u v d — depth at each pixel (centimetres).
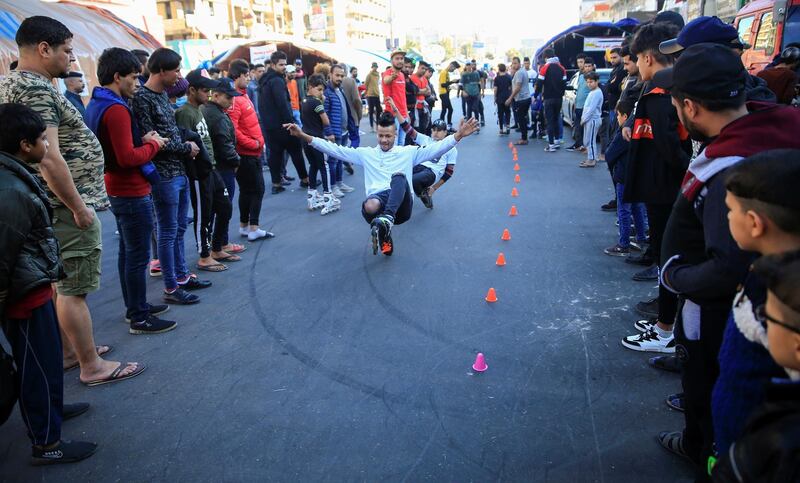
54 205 355
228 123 612
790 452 120
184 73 2641
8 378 269
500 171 1095
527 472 283
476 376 374
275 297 520
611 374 371
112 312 502
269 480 283
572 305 480
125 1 2595
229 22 5716
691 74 228
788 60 557
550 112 1302
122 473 294
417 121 1476
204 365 402
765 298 158
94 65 1436
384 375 379
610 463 287
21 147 282
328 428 324
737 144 214
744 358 167
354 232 721
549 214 773
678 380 361
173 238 505
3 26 1215
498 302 492
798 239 152
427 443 307
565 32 2133
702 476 217
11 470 300
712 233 208
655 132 401
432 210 817
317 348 421
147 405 355
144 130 461
